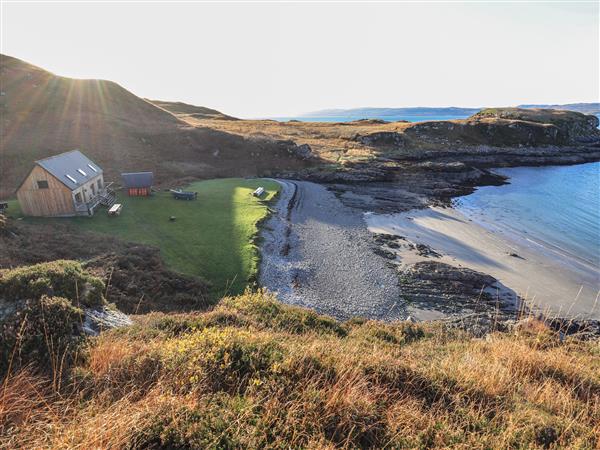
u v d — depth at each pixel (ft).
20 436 16.26
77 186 129.90
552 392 25.04
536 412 22.27
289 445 17.17
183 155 246.88
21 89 257.34
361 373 23.94
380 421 19.88
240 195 172.04
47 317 28.78
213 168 239.09
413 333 56.44
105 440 15.89
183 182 198.29
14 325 27.48
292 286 102.37
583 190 230.27
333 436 18.37
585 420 22.30
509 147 360.69
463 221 169.37
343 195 204.95
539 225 165.58
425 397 23.50
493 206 195.00
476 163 311.88
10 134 212.23
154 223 128.47
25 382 20.08
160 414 18.10
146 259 97.55
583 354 40.60
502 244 142.51
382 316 92.84
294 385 22.13
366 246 134.51
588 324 90.38
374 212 177.78
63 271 42.63
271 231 135.54
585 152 363.35
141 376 22.45
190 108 520.01
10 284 35.19
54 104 257.55
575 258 131.23
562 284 111.86
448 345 43.93
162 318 47.34
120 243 106.42
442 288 106.22
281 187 201.46
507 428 20.03
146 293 81.76
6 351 24.39
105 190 154.10
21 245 94.94
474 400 23.20
